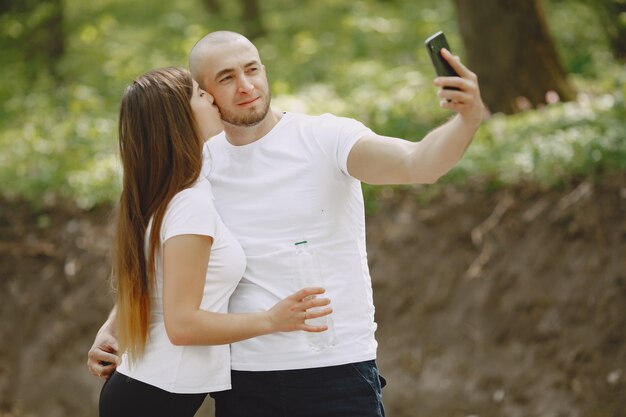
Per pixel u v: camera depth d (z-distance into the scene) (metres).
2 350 9.10
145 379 3.31
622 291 7.19
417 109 10.12
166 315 3.16
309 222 3.39
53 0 14.30
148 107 3.33
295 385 3.37
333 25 14.67
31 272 9.26
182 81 3.40
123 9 16.58
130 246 3.32
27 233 9.39
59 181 9.57
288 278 3.38
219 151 3.56
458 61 2.82
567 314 7.34
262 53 13.63
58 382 8.78
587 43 12.16
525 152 8.03
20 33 14.40
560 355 7.27
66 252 9.16
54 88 13.33
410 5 15.27
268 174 3.45
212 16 16.20
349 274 3.43
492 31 9.77
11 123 11.99
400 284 8.06
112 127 10.80
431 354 7.77
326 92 11.48
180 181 3.28
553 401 7.16
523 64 9.73
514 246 7.72
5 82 13.61
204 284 3.22
